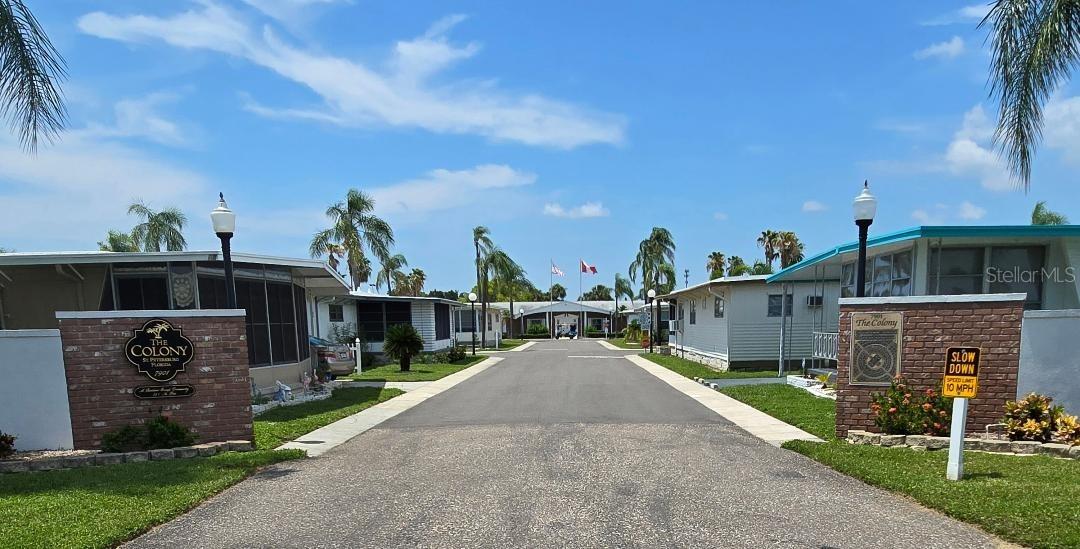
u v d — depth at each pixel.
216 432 8.28
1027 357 7.68
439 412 11.72
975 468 6.19
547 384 16.42
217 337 8.30
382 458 7.64
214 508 5.52
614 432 9.02
